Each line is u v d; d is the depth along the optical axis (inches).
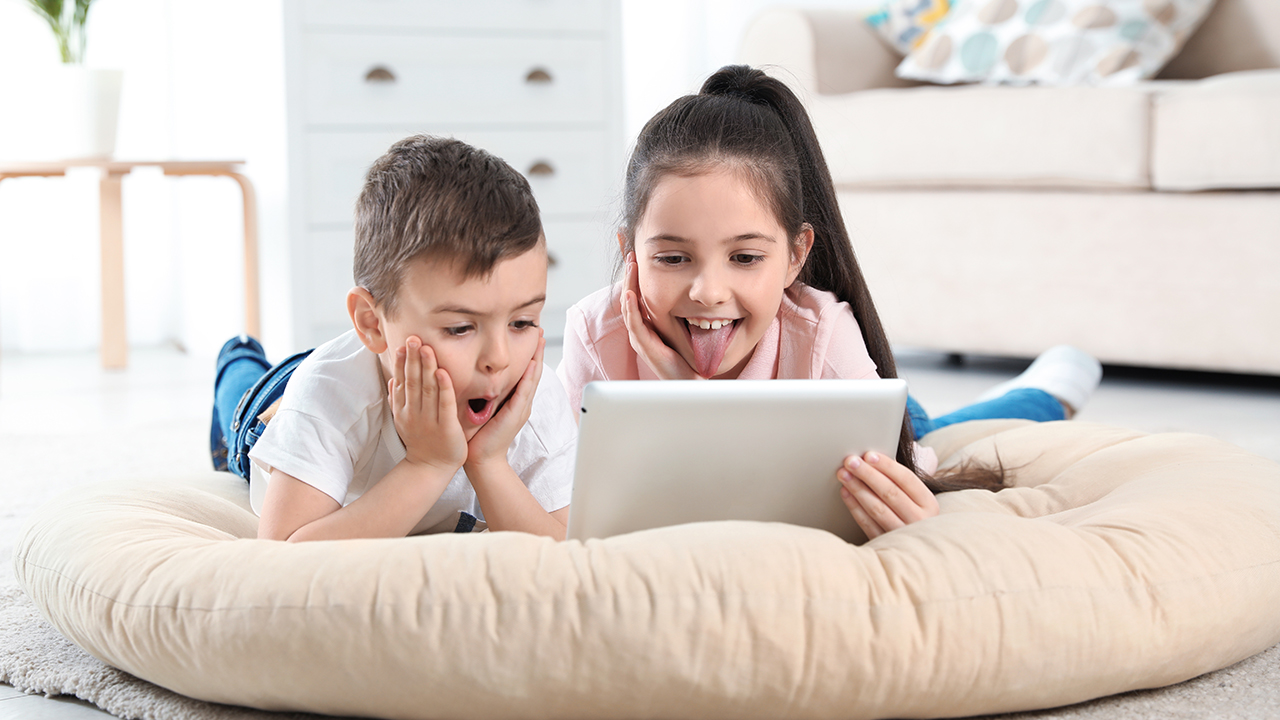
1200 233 91.9
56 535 39.8
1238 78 91.7
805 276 52.2
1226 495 39.5
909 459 48.6
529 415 41.8
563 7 121.4
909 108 104.7
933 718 32.9
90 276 137.4
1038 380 76.9
